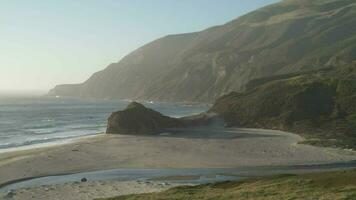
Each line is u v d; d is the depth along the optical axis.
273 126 129.62
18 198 47.44
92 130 134.88
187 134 116.94
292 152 81.06
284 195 33.34
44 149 86.88
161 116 131.38
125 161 73.88
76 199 46.56
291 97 140.75
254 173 63.72
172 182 57.16
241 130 127.25
